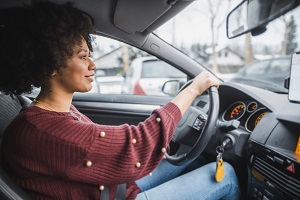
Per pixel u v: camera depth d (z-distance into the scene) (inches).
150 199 39.7
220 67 409.1
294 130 42.1
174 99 35.1
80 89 30.1
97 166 27.4
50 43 26.8
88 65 30.1
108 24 53.4
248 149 47.6
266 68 178.7
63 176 26.8
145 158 29.4
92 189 29.9
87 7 46.3
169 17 47.1
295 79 41.1
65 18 28.1
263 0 47.6
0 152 31.0
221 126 49.6
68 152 26.0
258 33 52.4
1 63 28.1
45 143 25.8
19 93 31.5
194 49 401.4
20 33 26.9
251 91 55.3
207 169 46.9
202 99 62.4
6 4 38.4
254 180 47.4
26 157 26.2
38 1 29.0
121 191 33.4
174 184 43.0
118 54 244.4
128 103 76.1
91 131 27.2
